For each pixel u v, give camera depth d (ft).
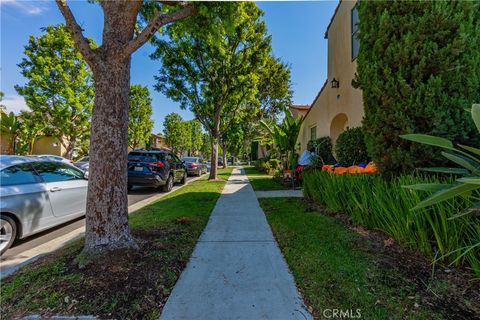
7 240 12.02
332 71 30.45
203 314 6.68
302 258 9.87
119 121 9.83
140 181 29.66
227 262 9.90
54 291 7.46
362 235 12.01
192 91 38.88
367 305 6.80
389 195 10.99
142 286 7.80
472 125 9.77
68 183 16.31
